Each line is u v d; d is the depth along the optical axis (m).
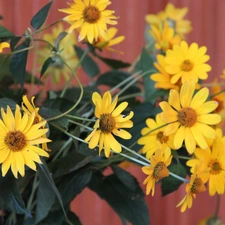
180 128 0.69
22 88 0.73
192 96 0.73
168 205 1.46
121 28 1.38
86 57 1.00
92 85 0.94
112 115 0.67
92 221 1.42
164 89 0.81
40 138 0.63
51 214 0.76
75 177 0.76
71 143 0.77
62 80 1.19
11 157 0.62
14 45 0.70
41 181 0.71
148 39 1.01
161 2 1.39
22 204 0.68
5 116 0.63
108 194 0.81
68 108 0.74
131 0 1.38
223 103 0.83
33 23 0.72
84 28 0.70
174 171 0.74
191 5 1.41
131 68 0.99
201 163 0.68
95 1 0.71
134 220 0.80
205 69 0.78
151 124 0.74
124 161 0.82
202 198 1.47
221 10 1.42
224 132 1.09
